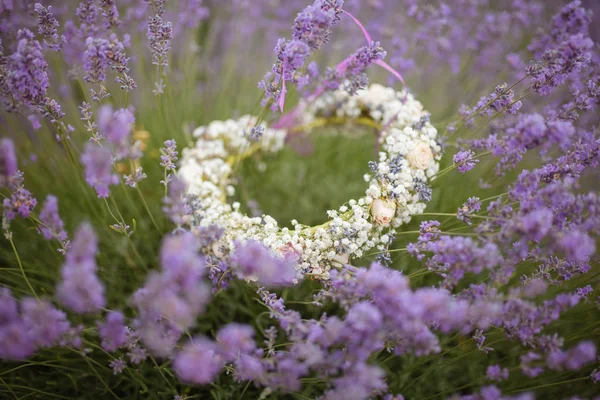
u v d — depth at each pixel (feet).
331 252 2.53
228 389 2.59
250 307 2.71
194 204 2.52
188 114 3.20
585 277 2.59
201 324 2.68
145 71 3.26
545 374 2.55
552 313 2.32
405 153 2.60
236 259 2.32
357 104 2.92
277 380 2.23
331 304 2.73
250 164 3.06
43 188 2.87
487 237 2.38
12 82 2.41
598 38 3.39
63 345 2.24
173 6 3.25
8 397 2.54
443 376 2.64
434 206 2.94
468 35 3.41
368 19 3.43
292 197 3.10
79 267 2.08
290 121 2.97
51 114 2.53
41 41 2.79
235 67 3.42
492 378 2.34
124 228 2.53
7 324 2.11
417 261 2.80
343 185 3.14
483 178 2.90
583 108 2.58
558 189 2.27
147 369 2.61
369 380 2.21
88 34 2.60
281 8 3.45
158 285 2.09
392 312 2.22
